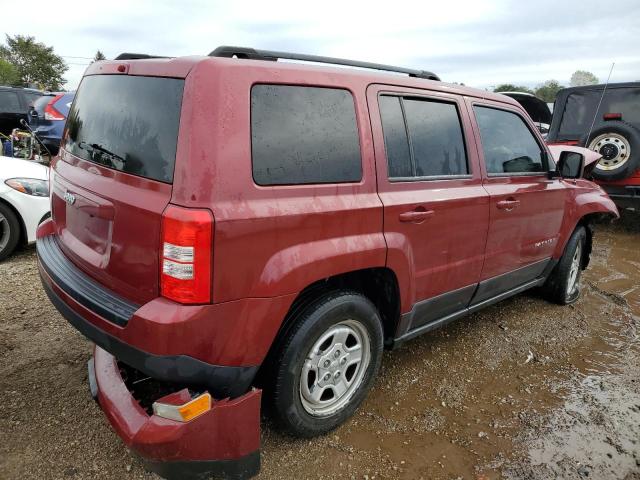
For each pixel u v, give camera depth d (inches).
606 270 233.9
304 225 86.4
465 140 125.6
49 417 104.7
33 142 344.8
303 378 95.5
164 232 75.1
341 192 93.7
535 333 161.3
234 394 84.4
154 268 78.1
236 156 78.2
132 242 81.4
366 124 99.6
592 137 284.7
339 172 94.2
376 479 94.7
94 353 102.5
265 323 83.1
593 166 210.5
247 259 79.4
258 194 80.8
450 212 117.0
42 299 160.9
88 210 91.9
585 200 175.5
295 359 91.4
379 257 99.8
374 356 108.3
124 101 90.7
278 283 82.9
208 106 76.5
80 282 92.8
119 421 82.5
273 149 84.0
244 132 79.6
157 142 80.7
